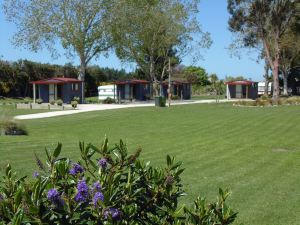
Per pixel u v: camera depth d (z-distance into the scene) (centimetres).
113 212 254
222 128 2130
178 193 303
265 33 5250
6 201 244
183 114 3044
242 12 5175
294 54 6762
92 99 6397
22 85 6159
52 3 4978
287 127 2136
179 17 5519
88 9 5056
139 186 291
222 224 272
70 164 299
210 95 8612
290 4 5038
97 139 1708
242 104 4266
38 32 4978
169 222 287
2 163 1038
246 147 1483
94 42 5266
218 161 1199
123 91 5938
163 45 5722
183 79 7081
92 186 270
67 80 5075
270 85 7981
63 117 2925
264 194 841
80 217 248
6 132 1786
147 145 1512
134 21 5378
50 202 242
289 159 1245
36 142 1454
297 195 837
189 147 1469
